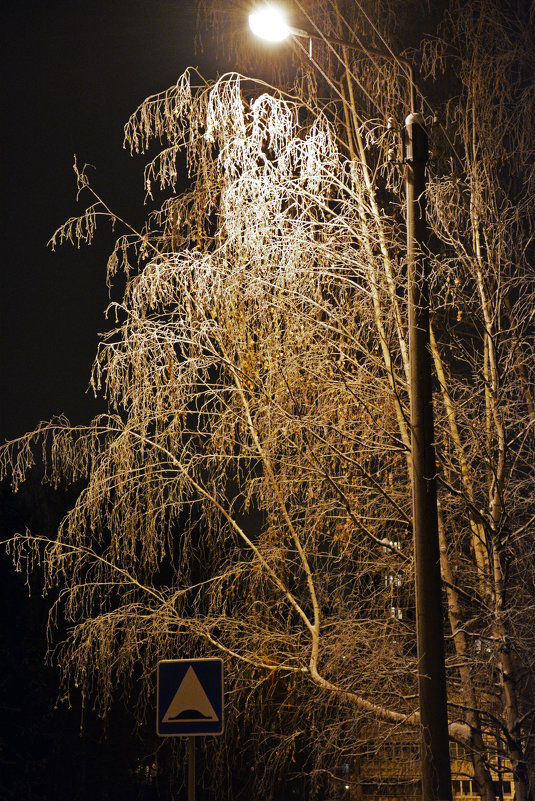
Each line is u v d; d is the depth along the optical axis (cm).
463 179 1066
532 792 954
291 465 1001
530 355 992
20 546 1041
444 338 1080
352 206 1025
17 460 1033
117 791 2678
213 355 1038
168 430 1019
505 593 988
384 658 984
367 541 1038
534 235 1020
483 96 1068
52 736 2909
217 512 1032
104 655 1010
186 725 945
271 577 1038
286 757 1002
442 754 791
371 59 1133
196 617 1032
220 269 1008
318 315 1020
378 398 1029
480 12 1085
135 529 1031
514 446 1012
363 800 994
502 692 984
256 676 1041
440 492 1023
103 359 1018
